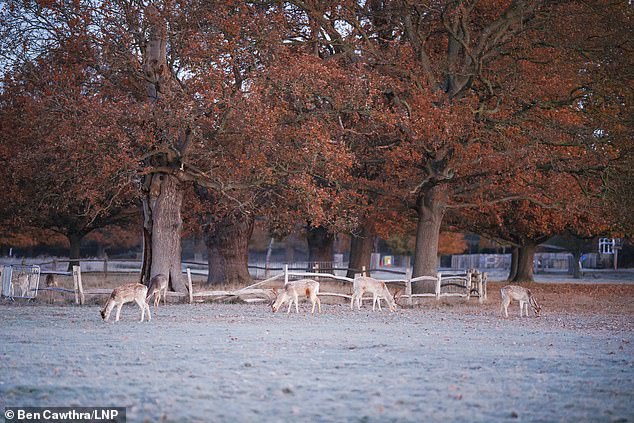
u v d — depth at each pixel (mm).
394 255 100875
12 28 29438
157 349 14273
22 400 9641
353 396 9758
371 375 11359
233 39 25641
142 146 26141
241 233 37406
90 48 27328
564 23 30000
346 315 23484
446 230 54719
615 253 78375
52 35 29062
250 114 24484
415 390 10203
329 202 30000
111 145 24953
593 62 30625
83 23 26922
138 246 90812
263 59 26922
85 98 25391
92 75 29250
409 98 30250
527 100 30438
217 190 29375
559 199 32219
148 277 29328
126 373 11469
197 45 25234
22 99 31281
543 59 30984
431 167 30672
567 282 53844
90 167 25984
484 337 17328
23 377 11133
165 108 25000
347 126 31312
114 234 78375
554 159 30984
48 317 21422
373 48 30766
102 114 24391
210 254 37781
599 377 11547
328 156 25891
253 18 26766
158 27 26031
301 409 8969
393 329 19047
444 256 97250
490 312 26219
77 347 14562
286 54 26875
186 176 28219
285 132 27125
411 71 30266
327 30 29906
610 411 9086
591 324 22031
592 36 30359
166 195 28938
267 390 10117
